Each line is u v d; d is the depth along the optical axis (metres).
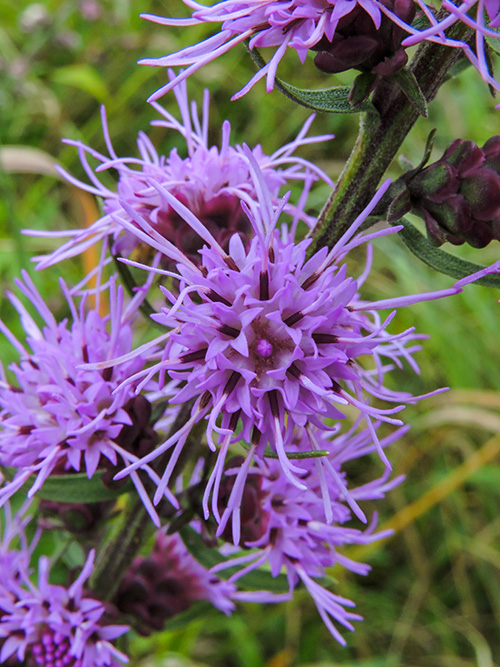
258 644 0.26
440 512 0.28
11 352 0.26
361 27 0.10
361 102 0.10
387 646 0.26
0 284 0.27
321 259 0.10
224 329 0.10
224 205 0.12
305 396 0.10
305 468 0.13
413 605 0.27
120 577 0.14
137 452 0.13
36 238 0.29
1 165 0.25
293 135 0.34
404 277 0.30
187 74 0.10
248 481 0.13
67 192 0.32
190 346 0.10
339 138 0.34
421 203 0.11
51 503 0.14
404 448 0.28
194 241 0.12
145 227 0.10
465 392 0.28
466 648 0.27
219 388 0.10
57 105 0.34
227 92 0.35
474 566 0.27
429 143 0.11
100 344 0.13
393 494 0.28
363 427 0.26
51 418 0.13
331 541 0.14
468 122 0.33
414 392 0.29
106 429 0.12
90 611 0.14
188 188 0.12
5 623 0.14
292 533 0.13
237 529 0.10
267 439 0.11
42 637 0.14
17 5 0.38
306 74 0.35
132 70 0.37
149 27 0.38
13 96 0.33
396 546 0.27
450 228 0.11
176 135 0.34
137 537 0.14
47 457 0.12
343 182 0.12
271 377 0.10
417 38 0.09
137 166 0.32
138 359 0.13
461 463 0.28
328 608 0.13
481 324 0.30
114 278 0.12
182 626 0.16
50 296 0.28
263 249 0.10
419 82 0.11
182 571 0.16
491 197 0.11
